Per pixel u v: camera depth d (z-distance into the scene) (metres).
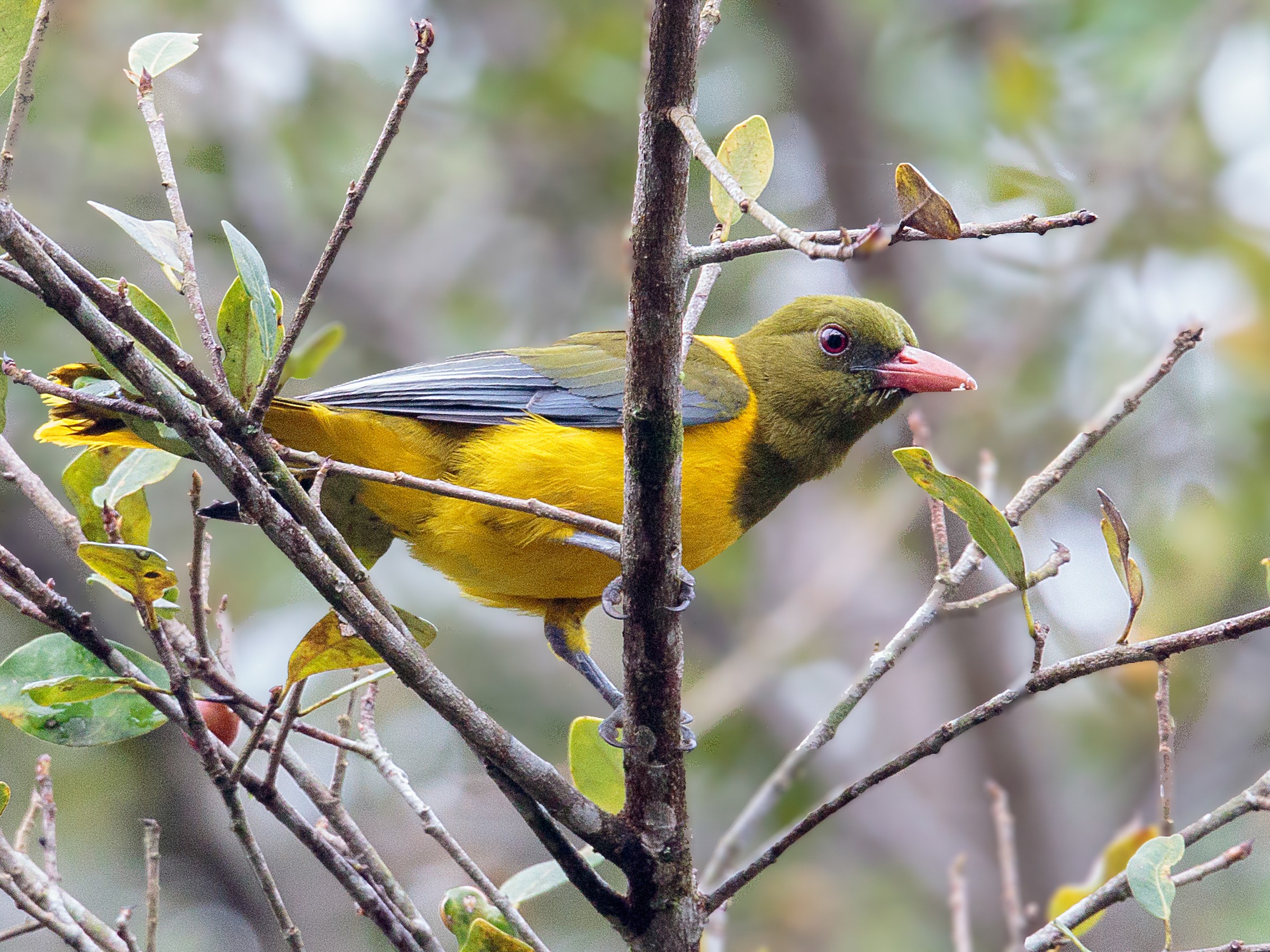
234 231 5.51
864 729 15.47
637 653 6.06
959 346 14.98
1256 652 14.50
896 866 14.68
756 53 15.14
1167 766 5.96
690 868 6.16
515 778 5.82
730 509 9.22
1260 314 13.72
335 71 15.00
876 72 15.09
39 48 4.89
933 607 6.56
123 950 5.88
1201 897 13.12
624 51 15.03
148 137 14.20
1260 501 13.04
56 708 6.01
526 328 15.42
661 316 5.54
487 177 15.83
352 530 8.65
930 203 4.46
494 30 15.32
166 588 5.38
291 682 5.55
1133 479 13.63
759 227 14.37
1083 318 14.50
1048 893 14.41
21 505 12.80
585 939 12.59
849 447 9.72
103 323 5.02
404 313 15.36
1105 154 14.48
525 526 8.24
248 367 5.48
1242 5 14.38
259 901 12.63
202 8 14.50
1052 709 15.05
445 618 14.02
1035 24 14.90
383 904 6.06
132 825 12.61
